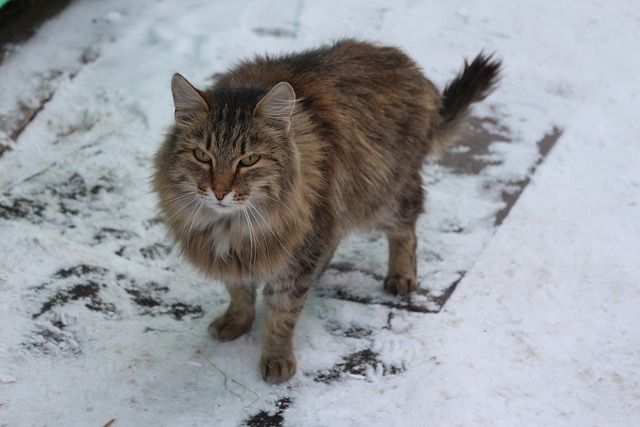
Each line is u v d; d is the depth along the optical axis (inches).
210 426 58.4
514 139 75.0
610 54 82.6
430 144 65.6
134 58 79.0
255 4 84.5
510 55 81.9
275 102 56.0
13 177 71.3
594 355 61.8
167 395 59.8
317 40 81.6
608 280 65.8
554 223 69.2
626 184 72.0
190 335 62.8
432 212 69.9
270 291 60.1
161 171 58.2
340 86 61.3
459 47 82.3
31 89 76.3
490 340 62.4
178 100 56.6
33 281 64.7
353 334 63.0
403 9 85.6
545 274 66.1
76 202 69.7
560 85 79.6
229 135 55.8
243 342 62.7
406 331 63.0
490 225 69.1
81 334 62.3
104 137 74.0
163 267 66.5
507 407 59.2
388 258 67.1
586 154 74.0
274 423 58.5
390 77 63.1
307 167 58.2
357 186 61.4
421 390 60.0
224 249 58.9
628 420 58.8
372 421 58.6
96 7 84.1
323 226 59.9
